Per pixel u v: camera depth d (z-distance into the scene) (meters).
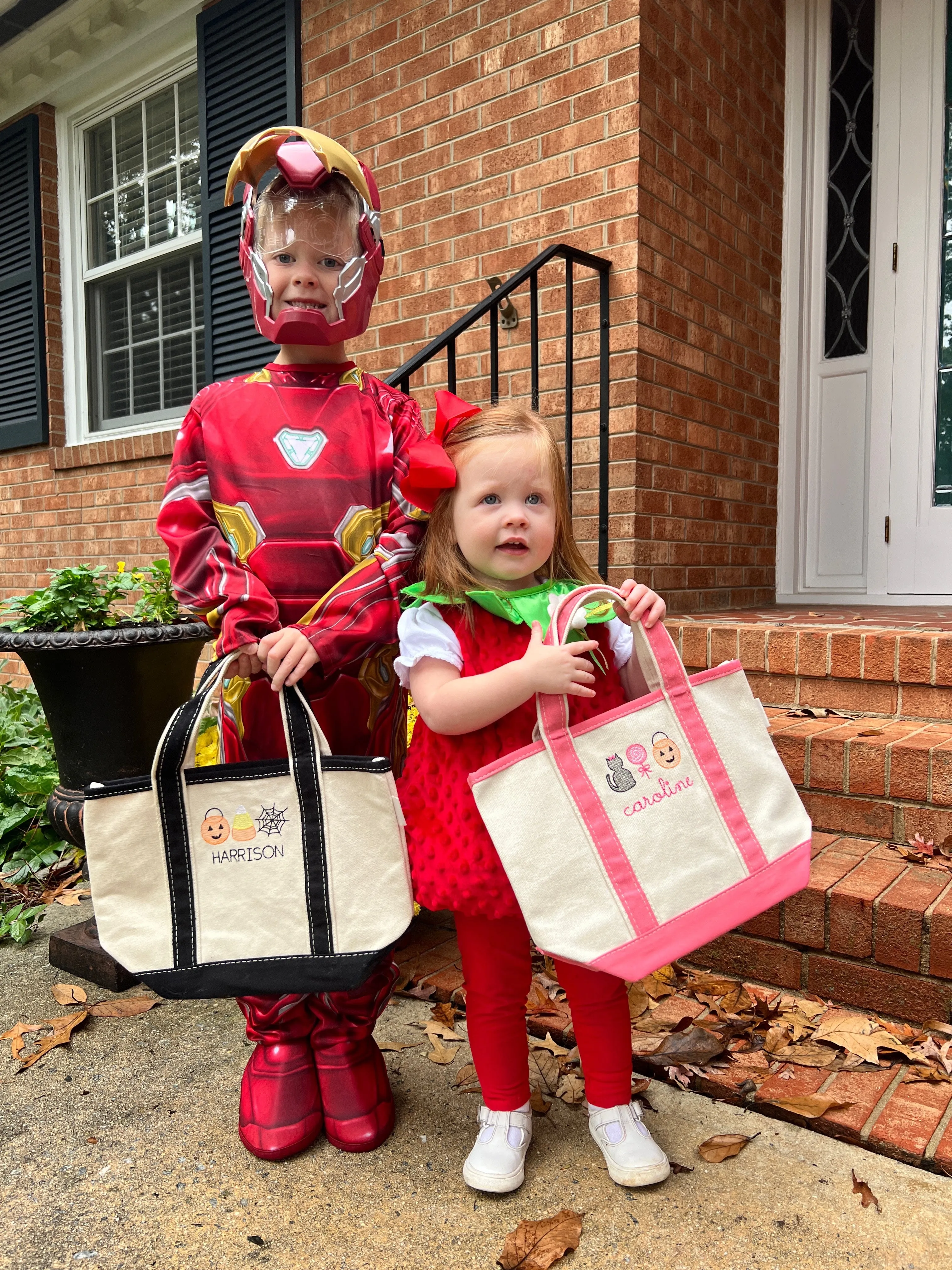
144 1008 1.76
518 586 1.29
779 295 3.79
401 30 3.45
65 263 5.08
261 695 1.31
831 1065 1.43
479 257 3.28
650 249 2.93
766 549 3.78
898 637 2.11
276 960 1.15
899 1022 1.54
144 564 4.55
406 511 1.32
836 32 3.65
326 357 1.36
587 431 3.04
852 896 1.57
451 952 1.95
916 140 3.45
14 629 2.18
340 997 1.31
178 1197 1.20
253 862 1.16
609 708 1.25
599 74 2.93
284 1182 1.23
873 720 2.14
